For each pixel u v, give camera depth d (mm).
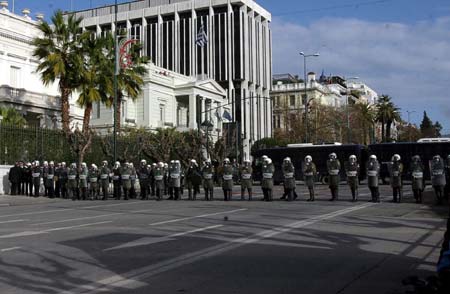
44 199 28516
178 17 95875
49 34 35812
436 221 14961
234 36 92375
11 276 8156
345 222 14836
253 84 95438
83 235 12703
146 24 97812
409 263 8797
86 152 35875
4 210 22000
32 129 33031
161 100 59594
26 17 47000
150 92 57281
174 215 17641
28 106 43781
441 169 20734
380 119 95250
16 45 45250
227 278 7805
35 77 47438
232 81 91750
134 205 23359
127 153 38562
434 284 4418
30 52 46594
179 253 9992
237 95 91688
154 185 29672
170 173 27109
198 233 12781
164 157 42094
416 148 42156
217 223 14938
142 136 41000
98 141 37688
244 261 9133
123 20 99000
